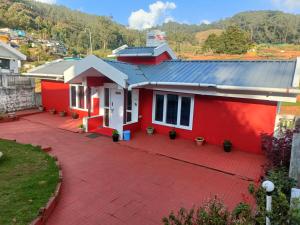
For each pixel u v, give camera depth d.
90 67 10.30
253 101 9.12
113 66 10.07
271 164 6.97
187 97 10.64
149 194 6.29
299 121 8.31
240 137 9.59
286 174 6.04
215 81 9.41
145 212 5.48
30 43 71.50
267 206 3.83
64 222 5.00
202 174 7.61
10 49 21.69
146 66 12.85
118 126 10.79
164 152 9.32
